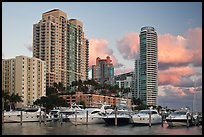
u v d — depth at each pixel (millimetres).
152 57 182500
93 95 156625
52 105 119562
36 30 178875
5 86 147125
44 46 176250
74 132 41719
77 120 54594
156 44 185250
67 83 187000
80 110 58969
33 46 178625
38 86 154250
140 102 165500
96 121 56250
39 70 155875
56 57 178750
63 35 185500
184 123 49812
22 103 142750
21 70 146875
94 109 58375
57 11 183125
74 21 197250
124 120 54812
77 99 158750
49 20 177875
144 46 184750
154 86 182500
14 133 40281
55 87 166875
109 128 48188
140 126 52344
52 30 178375
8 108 110312
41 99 126188
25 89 147750
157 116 55000
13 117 58281
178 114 50812
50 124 57094
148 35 183750
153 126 52281
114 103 164500
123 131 43156
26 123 58750
